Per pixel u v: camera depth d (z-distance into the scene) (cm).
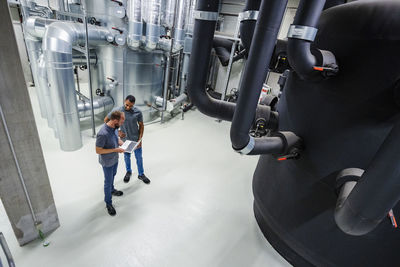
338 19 148
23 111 149
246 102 133
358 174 139
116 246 198
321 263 186
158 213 242
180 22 426
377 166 103
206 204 269
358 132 142
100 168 301
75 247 191
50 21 318
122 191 266
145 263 188
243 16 160
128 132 248
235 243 223
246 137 149
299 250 196
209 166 353
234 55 509
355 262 168
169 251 202
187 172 327
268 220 222
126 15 343
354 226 121
